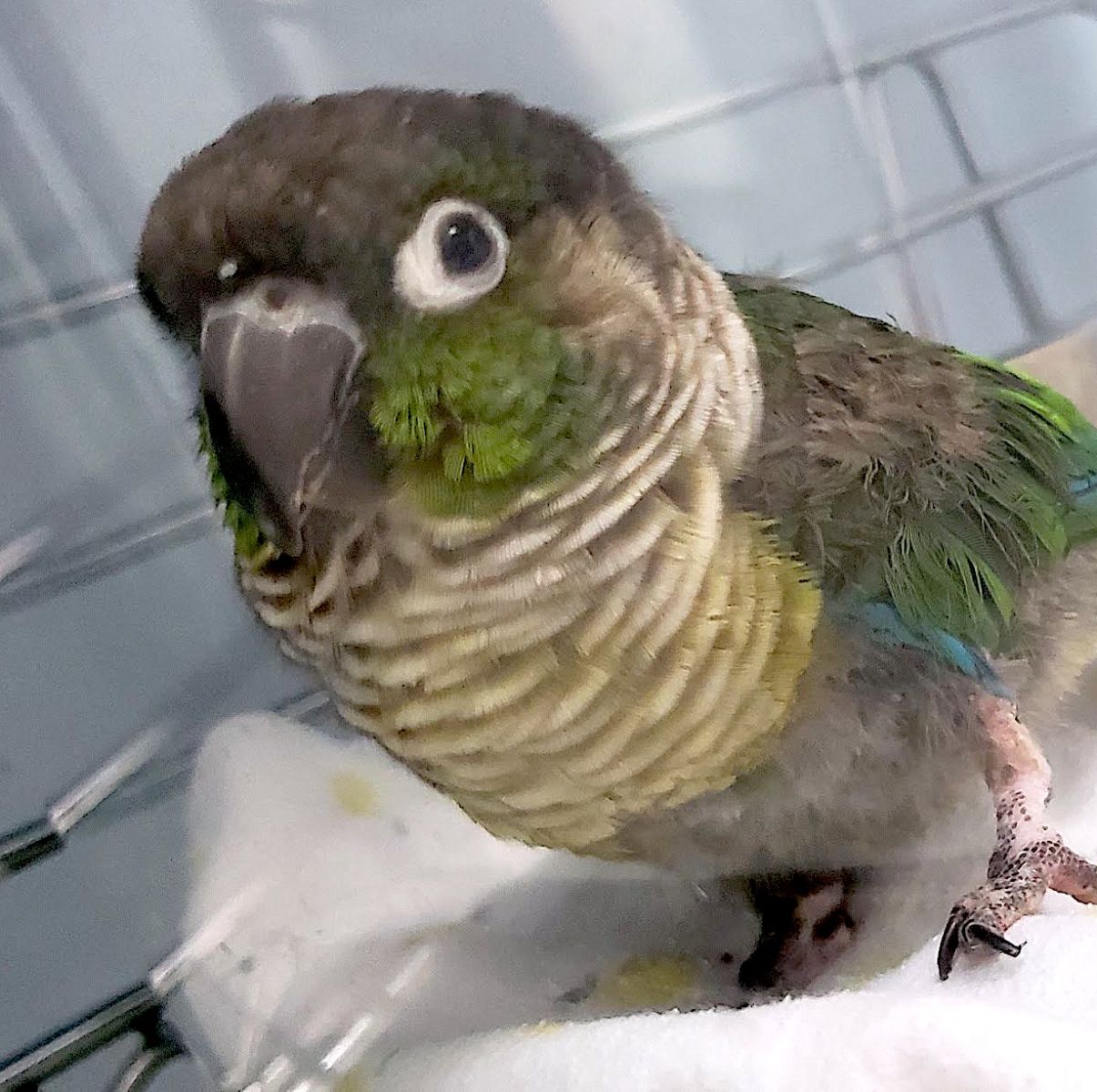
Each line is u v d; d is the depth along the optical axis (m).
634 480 0.17
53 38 0.20
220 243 0.16
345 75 0.21
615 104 0.24
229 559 0.22
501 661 0.17
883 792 0.19
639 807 0.18
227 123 0.21
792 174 0.26
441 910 0.21
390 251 0.16
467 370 0.16
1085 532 0.21
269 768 0.22
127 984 0.20
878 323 0.21
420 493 0.17
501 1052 0.18
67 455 0.21
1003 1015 0.15
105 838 0.21
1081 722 0.21
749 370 0.18
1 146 0.20
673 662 0.17
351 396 0.16
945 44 0.27
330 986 0.20
